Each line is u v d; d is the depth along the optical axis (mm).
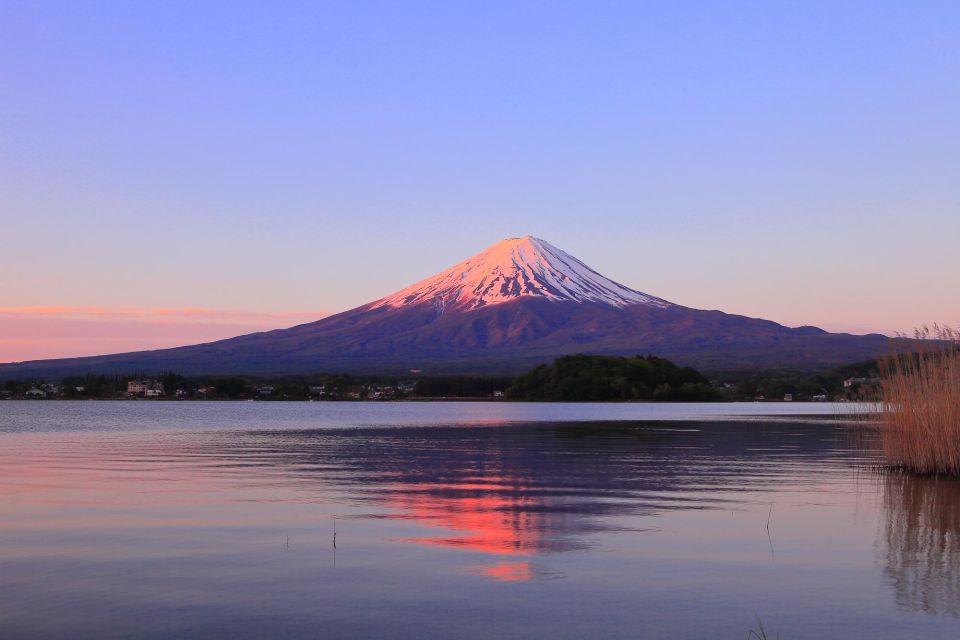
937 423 30375
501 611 12766
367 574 14797
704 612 12719
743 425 70562
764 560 15875
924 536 18172
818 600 13320
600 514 20906
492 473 30641
